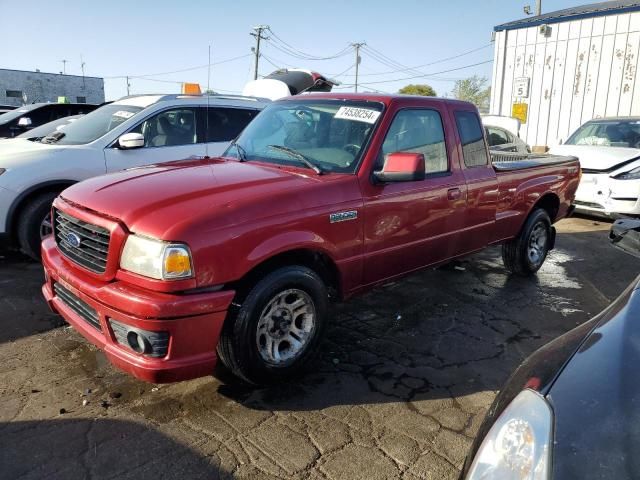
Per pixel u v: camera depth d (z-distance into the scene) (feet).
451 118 15.46
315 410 10.66
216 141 22.94
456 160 15.43
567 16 50.49
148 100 22.21
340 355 13.15
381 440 9.74
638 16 46.24
